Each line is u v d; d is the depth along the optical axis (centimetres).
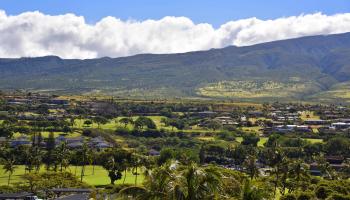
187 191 5084
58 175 18075
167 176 5222
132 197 5322
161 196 5166
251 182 6625
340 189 14138
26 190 16800
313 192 13800
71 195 15962
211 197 5153
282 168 16512
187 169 5203
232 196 6278
